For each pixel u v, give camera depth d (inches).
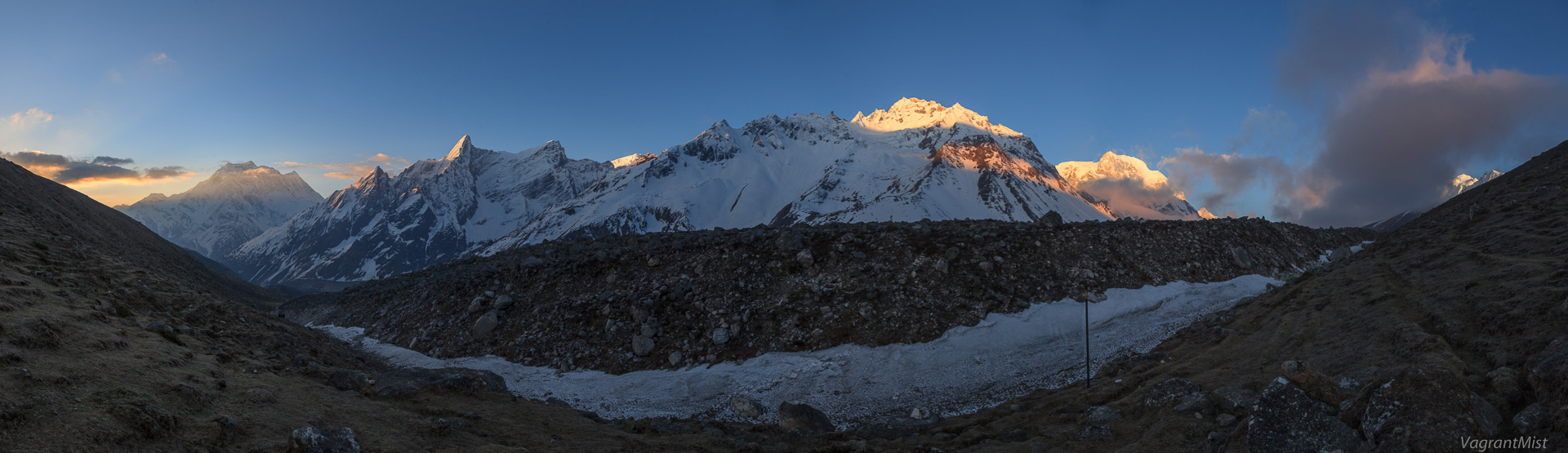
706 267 3142.2
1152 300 2871.6
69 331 1120.2
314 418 1081.4
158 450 809.5
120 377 976.9
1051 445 1279.5
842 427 1839.3
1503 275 1584.6
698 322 2733.8
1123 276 3093.0
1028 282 2962.6
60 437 743.7
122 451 770.8
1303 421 877.2
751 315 2738.7
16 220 2146.9
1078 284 2982.3
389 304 3880.4
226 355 1391.5
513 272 3570.4
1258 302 2463.1
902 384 2158.0
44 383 854.5
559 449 1202.0
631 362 2546.8
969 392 2068.2
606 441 1317.7
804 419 1722.4
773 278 2994.6
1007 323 2625.5
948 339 2503.7
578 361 2610.7
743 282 2984.7
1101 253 3260.3
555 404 1916.8
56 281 1518.2
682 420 1930.4
